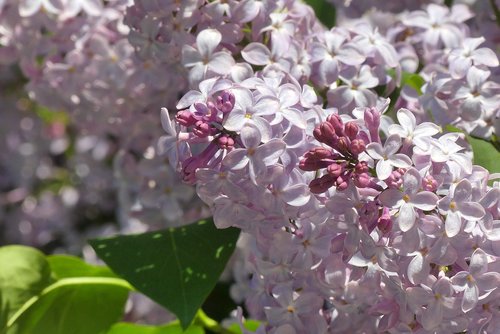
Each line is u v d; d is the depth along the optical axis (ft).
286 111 1.98
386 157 1.96
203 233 2.23
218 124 1.98
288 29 2.20
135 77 2.35
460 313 1.98
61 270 2.42
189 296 2.16
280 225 2.02
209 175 1.97
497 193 1.99
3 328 2.31
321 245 2.02
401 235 1.97
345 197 1.97
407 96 2.24
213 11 2.19
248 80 2.02
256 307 2.15
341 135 1.96
